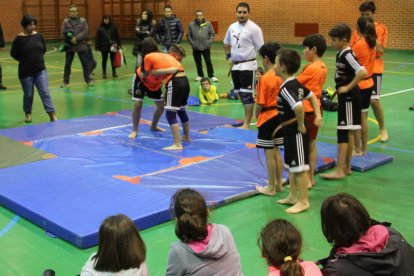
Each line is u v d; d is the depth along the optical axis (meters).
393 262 2.50
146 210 4.62
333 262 2.58
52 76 13.89
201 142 7.16
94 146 6.91
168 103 6.70
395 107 9.90
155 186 5.40
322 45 5.33
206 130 7.86
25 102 8.67
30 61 8.39
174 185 5.43
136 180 5.59
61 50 12.09
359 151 6.67
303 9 20.00
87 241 4.16
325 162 6.25
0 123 8.67
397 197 5.36
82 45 12.05
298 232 2.40
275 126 5.16
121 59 13.46
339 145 5.82
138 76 7.10
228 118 8.68
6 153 6.27
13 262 3.98
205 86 10.20
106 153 6.61
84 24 12.06
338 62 5.66
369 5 7.21
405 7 17.86
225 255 2.88
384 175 6.05
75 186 5.16
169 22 12.96
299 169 4.86
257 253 4.17
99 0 25.50
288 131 4.81
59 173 5.54
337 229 2.60
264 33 21.20
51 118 8.67
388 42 18.52
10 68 15.41
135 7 24.73
